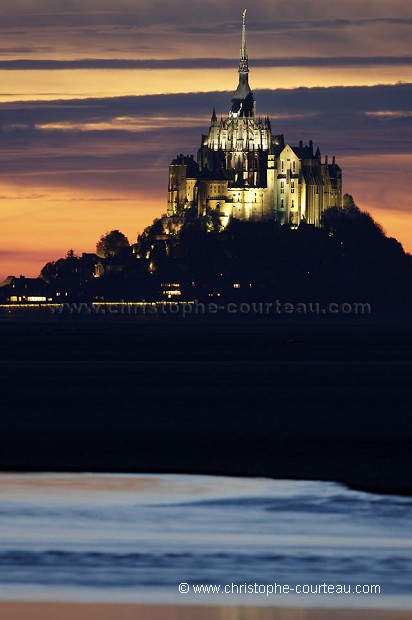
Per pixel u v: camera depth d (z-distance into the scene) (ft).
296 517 347.15
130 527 329.93
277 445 558.15
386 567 281.95
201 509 361.10
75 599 252.01
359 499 382.22
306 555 294.05
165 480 428.15
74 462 485.97
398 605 249.14
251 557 291.38
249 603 250.57
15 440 574.15
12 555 290.97
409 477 437.99
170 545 304.50
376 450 536.83
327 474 447.42
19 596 253.85
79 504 368.48
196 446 551.18
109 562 284.82
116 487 408.05
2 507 361.92
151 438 588.50
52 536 315.37
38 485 411.95
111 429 634.84
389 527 331.36
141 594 256.52
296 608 247.09
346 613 243.81
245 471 458.09
